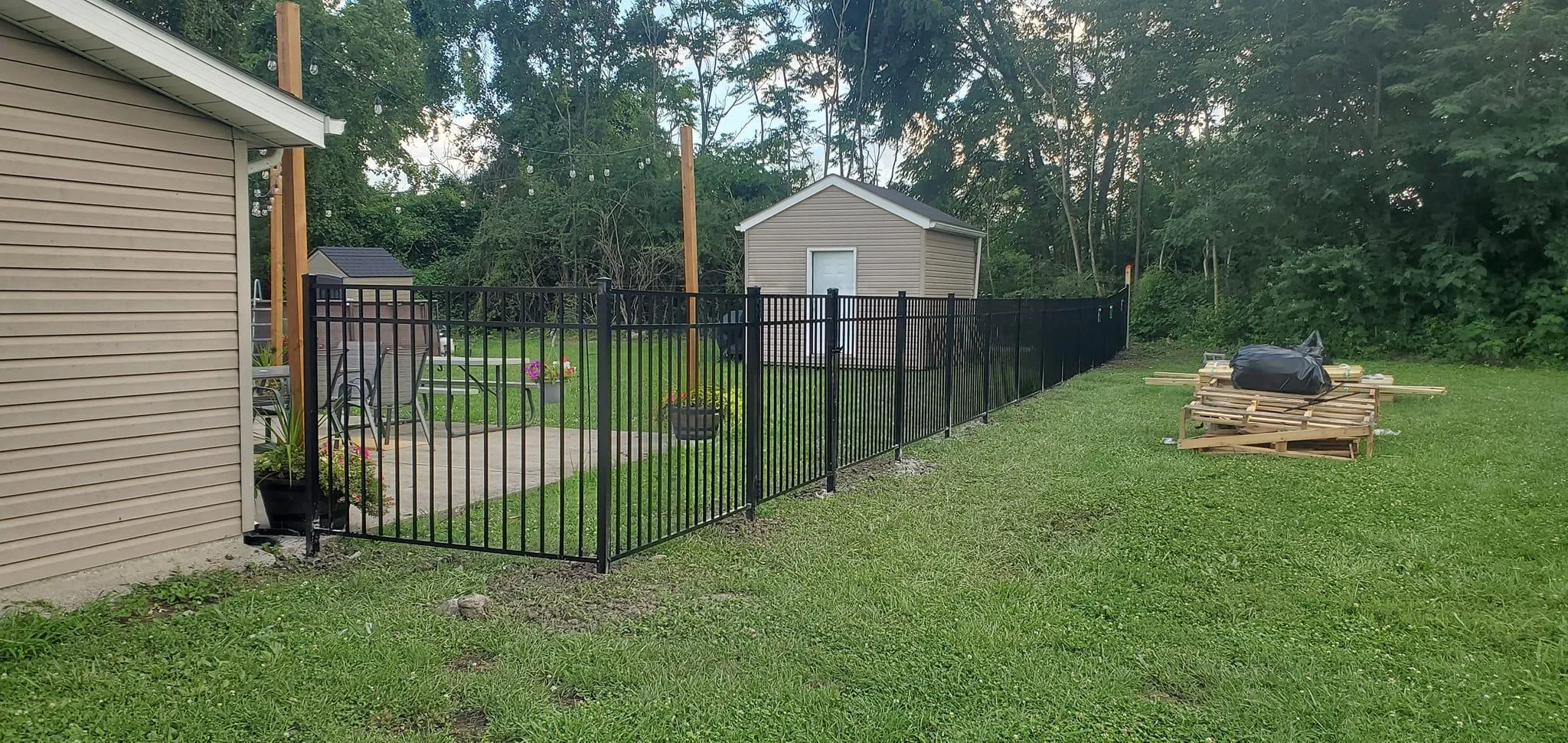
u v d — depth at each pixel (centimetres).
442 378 1295
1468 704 320
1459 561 482
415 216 3072
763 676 339
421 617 393
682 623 393
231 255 475
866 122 3619
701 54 3756
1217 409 843
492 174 3244
